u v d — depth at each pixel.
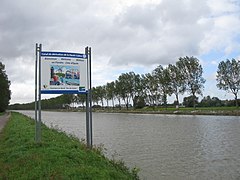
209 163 17.61
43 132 21.66
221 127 40.06
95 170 10.38
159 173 15.43
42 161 10.97
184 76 93.31
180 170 16.06
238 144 24.55
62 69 15.88
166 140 27.91
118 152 21.59
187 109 92.75
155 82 108.25
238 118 59.47
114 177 10.74
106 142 27.05
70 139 19.03
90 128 16.58
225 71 83.50
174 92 98.56
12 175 9.99
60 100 197.25
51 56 15.72
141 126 44.97
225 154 20.31
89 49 16.52
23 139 16.89
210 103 105.12
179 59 94.25
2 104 97.50
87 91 16.42
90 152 13.91
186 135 31.70
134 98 131.38
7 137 19.88
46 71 15.63
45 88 15.62
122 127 43.81
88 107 16.41
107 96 150.62
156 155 20.30
